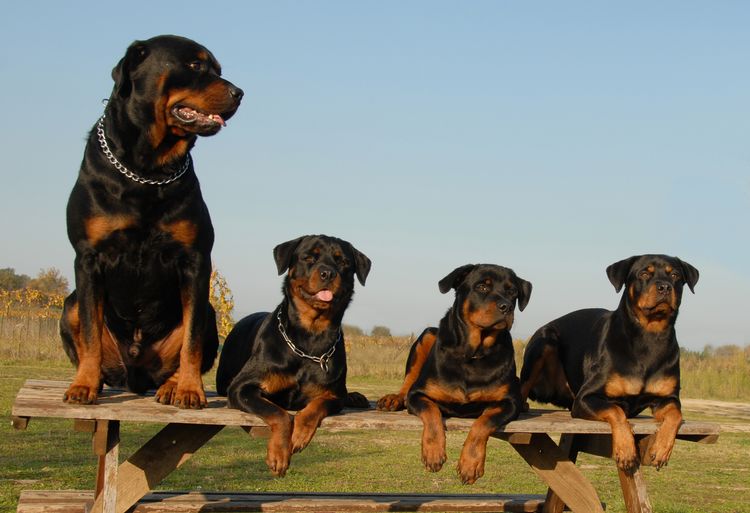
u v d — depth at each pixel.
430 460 4.47
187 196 4.58
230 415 4.34
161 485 7.59
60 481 7.30
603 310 6.20
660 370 5.36
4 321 24.16
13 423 4.20
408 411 4.93
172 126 4.44
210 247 4.82
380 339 30.41
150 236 4.53
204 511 5.28
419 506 5.62
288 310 4.79
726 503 7.93
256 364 4.70
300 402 4.82
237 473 8.40
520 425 4.77
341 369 4.87
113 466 4.52
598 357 5.58
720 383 24.89
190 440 4.80
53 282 50.72
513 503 5.88
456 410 5.07
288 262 4.92
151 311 4.81
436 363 5.09
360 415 4.71
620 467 4.94
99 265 4.55
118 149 4.41
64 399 4.31
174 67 4.41
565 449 5.89
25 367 19.95
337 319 4.84
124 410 4.20
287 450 4.23
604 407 5.11
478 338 4.95
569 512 6.00
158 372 5.09
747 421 16.53
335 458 9.73
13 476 7.46
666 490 8.61
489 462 10.14
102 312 4.59
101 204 4.44
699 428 5.18
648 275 5.44
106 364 5.01
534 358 6.21
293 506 5.39
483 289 5.04
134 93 4.38
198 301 4.67
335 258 4.91
